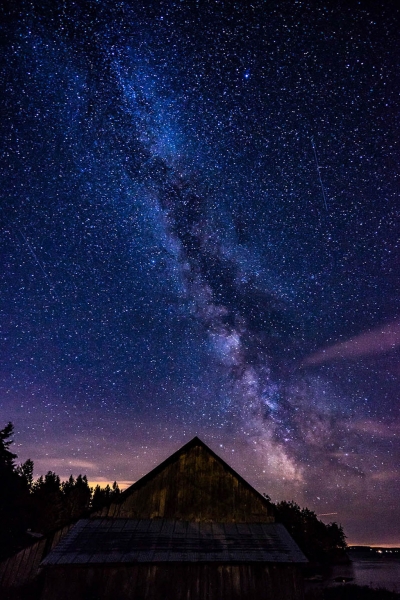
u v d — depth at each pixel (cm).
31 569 1312
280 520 1229
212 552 1038
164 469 1279
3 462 2586
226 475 1288
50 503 4809
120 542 1055
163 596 969
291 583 1012
